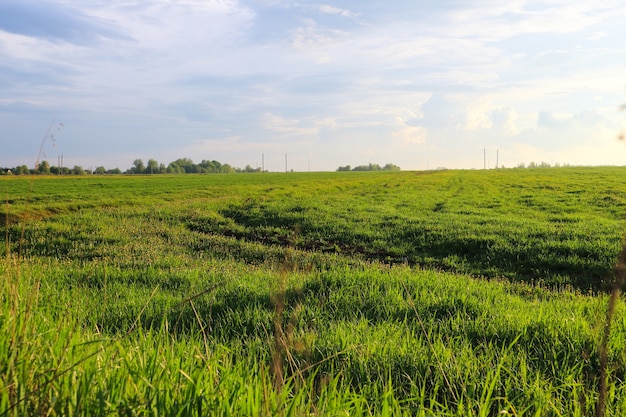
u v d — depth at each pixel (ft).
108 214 77.66
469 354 15.90
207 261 43.73
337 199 108.47
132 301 24.43
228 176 299.17
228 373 9.51
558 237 54.85
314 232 66.23
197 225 72.02
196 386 8.11
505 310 22.91
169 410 7.34
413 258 52.16
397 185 164.45
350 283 27.37
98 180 218.18
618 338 15.62
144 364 9.07
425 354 15.39
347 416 9.03
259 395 8.06
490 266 47.52
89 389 7.59
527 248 49.70
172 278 31.96
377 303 23.86
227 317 21.04
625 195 106.22
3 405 6.66
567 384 13.00
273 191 134.92
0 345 8.34
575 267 44.04
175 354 11.53
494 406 12.47
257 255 50.72
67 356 8.54
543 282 41.22
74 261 41.42
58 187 155.02
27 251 46.78
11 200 95.91
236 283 28.43
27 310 8.89
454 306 23.15
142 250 49.52
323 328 18.71
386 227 66.74
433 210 90.17
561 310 23.50
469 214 82.07
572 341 16.88
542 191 124.06
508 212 84.58
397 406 10.58
